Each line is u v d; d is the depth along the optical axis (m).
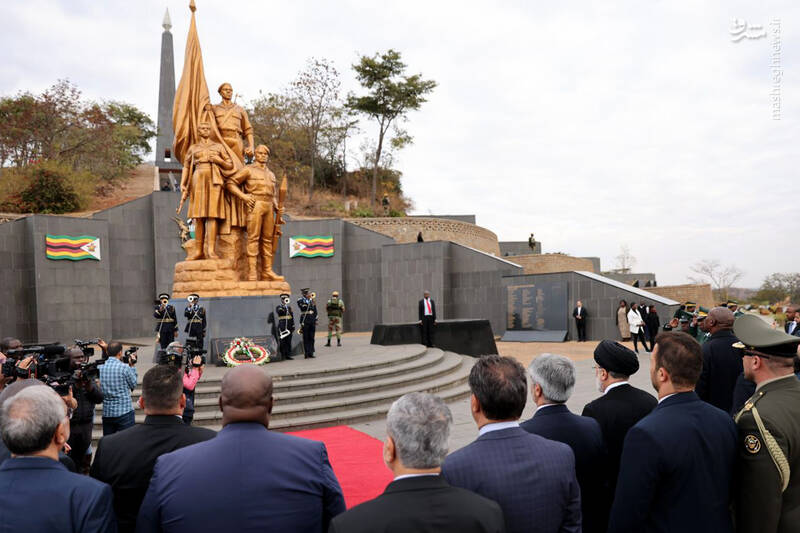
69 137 41.53
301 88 47.53
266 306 15.37
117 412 6.78
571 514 2.75
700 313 13.23
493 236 43.72
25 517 2.43
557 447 2.83
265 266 16.72
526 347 22.53
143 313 30.83
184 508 2.46
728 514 2.90
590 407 3.85
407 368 13.12
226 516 2.44
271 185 16.55
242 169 16.11
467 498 2.21
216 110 16.20
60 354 5.46
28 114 39.62
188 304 14.55
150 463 3.12
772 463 2.82
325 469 2.80
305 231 32.97
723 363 5.26
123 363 6.94
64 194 34.44
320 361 13.75
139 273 30.86
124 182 48.41
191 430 3.32
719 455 2.89
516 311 26.50
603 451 3.40
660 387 3.20
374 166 54.03
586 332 24.33
